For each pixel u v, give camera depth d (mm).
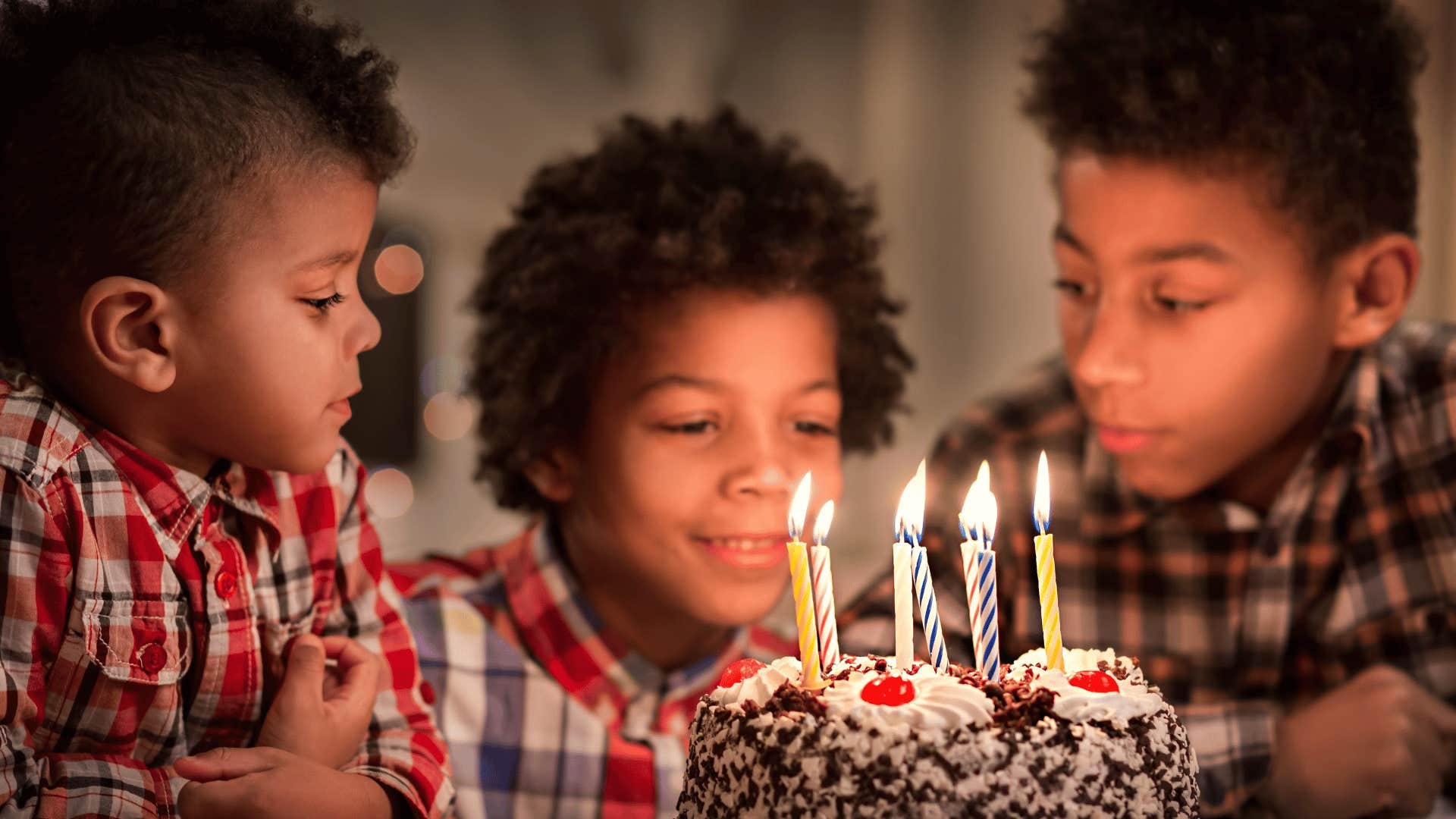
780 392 1295
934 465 1729
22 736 879
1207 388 1329
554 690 1343
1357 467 1496
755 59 3965
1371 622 1511
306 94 938
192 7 945
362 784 975
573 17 3852
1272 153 1274
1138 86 1300
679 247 1280
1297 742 1310
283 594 1083
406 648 1184
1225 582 1582
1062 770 798
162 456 995
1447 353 1520
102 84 891
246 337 928
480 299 1558
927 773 785
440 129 3697
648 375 1292
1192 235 1292
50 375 954
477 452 1604
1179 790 841
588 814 1314
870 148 3797
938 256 3666
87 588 924
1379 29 1417
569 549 1433
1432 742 1292
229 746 1045
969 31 3648
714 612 1297
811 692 858
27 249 908
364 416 3588
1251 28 1334
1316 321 1364
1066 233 1379
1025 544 1666
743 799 822
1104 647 1629
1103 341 1339
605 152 1495
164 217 894
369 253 3529
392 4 3553
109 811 892
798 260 1292
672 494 1283
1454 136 2676
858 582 3350
